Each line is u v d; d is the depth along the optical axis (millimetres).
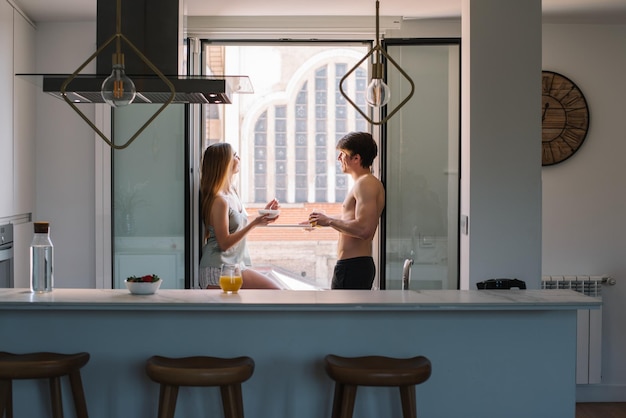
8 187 4684
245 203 16000
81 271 5391
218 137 12664
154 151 5449
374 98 3469
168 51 3752
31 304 3113
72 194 5387
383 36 5367
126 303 3105
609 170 5578
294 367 3283
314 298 3240
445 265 5488
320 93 15961
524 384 3307
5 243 4578
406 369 2881
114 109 5414
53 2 4797
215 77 3459
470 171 4270
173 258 5473
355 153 4742
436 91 5445
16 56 4844
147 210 5465
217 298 3230
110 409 3287
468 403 3305
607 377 5594
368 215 4605
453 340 3295
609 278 5547
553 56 5543
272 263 15969
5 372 2908
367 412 3307
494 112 4270
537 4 4258
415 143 5477
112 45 3752
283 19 5258
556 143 5551
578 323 5492
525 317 3305
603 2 4863
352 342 3285
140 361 3283
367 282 4699
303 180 16016
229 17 5246
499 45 4262
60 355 3064
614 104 5559
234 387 2982
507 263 4262
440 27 5359
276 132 15984
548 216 5582
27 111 5117
